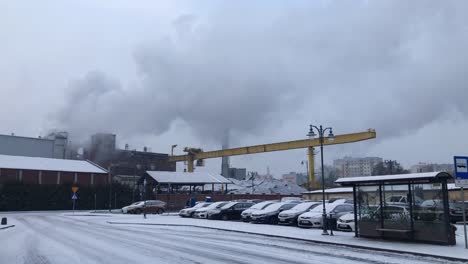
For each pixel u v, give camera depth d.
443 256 13.72
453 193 38.53
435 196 17.19
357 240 18.44
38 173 67.88
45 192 64.25
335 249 16.02
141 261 12.71
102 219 38.16
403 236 18.02
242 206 35.75
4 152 82.81
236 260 12.95
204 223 30.55
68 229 26.20
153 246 16.69
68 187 66.38
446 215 16.70
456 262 13.01
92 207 67.50
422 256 14.23
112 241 18.67
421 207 17.56
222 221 33.06
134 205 51.12
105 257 13.58
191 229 26.27
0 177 64.06
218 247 16.44
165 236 21.30
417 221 17.59
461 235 20.69
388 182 18.53
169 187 65.81
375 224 19.02
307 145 70.81
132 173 112.19
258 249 15.85
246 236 21.44
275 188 83.94
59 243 17.92
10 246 17.06
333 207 25.45
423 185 17.53
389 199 18.95
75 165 74.25
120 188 70.38
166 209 60.56
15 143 84.50
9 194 61.25
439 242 16.75
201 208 38.66
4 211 60.34
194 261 12.70
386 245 16.58
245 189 82.44
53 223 32.53
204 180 68.38
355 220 19.91
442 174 16.34
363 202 19.67
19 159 69.12
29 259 13.37
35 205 63.09
